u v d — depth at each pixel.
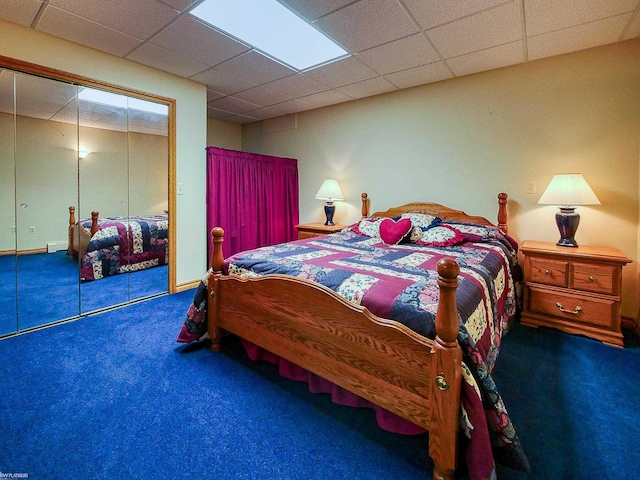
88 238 2.98
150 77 3.15
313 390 1.78
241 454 1.38
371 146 4.04
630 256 2.65
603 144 2.70
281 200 4.61
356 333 1.45
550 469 1.31
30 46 2.43
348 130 4.23
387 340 1.35
